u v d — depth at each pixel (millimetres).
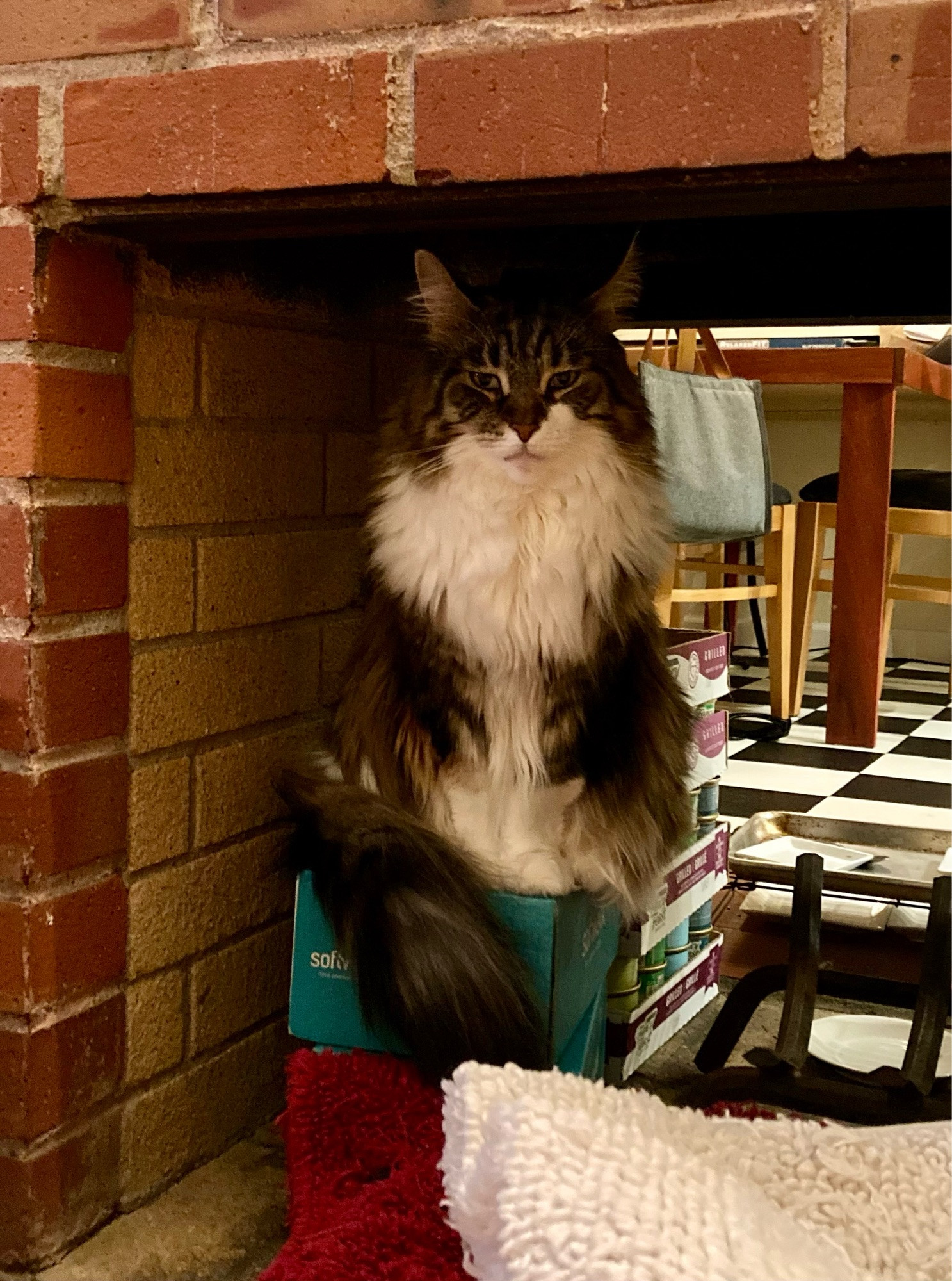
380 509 1420
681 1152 944
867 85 882
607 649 1365
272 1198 1331
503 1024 1152
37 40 1095
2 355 1134
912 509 3883
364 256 1600
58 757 1176
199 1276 1184
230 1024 1438
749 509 2822
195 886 1366
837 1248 908
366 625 1482
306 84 1014
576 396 1363
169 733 1314
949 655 5137
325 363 1552
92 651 1206
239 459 1402
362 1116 1198
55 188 1104
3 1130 1177
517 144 967
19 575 1136
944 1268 944
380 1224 1053
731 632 4723
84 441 1179
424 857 1236
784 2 896
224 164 1046
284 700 1515
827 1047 1546
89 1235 1241
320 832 1294
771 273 1685
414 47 988
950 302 1619
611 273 1493
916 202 1003
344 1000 1267
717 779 1834
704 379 2699
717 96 914
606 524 1349
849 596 3494
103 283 1188
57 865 1176
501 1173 881
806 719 3959
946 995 1336
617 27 938
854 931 2047
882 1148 1050
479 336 1375
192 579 1338
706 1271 797
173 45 1056
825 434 5172
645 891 1441
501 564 1300
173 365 1291
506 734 1354
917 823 2686
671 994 1677
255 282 1401
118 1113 1275
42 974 1168
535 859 1328
